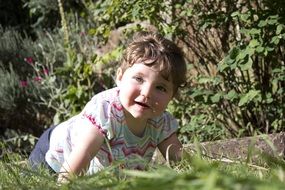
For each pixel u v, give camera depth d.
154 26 5.41
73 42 7.20
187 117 5.45
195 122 5.04
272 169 1.67
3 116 7.56
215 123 5.16
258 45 4.51
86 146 2.96
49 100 7.26
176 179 1.05
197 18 5.20
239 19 4.92
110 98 3.06
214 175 0.98
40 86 7.27
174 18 5.20
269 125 5.14
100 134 3.00
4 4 9.37
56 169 3.31
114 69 6.86
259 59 5.08
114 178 1.77
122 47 5.84
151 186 1.05
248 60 4.50
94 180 1.68
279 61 5.07
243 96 4.78
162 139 3.27
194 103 5.32
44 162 3.36
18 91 7.49
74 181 1.56
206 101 4.91
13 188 1.84
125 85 3.00
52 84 7.00
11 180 2.36
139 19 5.14
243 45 4.62
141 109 2.96
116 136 3.07
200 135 5.16
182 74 3.06
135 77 2.97
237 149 4.23
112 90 3.14
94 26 7.80
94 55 6.40
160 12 5.33
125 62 3.03
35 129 7.49
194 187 1.00
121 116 3.05
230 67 4.54
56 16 8.85
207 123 5.20
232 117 5.28
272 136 4.29
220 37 5.23
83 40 7.61
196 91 4.98
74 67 6.79
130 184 1.22
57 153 3.29
